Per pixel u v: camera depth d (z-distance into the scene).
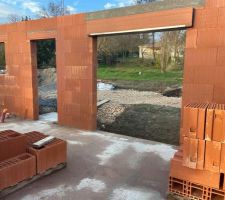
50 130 6.95
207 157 3.16
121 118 8.88
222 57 4.82
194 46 5.07
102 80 21.77
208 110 3.08
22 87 8.20
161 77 21.56
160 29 5.43
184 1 5.06
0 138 3.97
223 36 4.76
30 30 7.61
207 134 3.12
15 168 3.72
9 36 8.20
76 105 7.08
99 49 29.00
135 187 3.93
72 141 6.04
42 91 15.65
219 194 3.23
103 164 4.76
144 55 31.52
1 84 8.78
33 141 4.43
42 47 22.78
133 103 11.46
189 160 3.25
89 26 6.42
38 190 3.80
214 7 4.77
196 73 5.13
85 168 4.58
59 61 7.20
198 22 4.96
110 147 5.65
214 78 4.96
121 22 5.87
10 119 8.23
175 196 3.50
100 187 3.92
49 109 9.99
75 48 6.82
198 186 3.34
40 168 4.11
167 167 4.64
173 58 25.34
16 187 3.78
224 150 3.06
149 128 7.70
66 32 6.89
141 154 5.26
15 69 8.27
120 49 30.77
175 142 6.38
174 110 10.01
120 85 18.62
